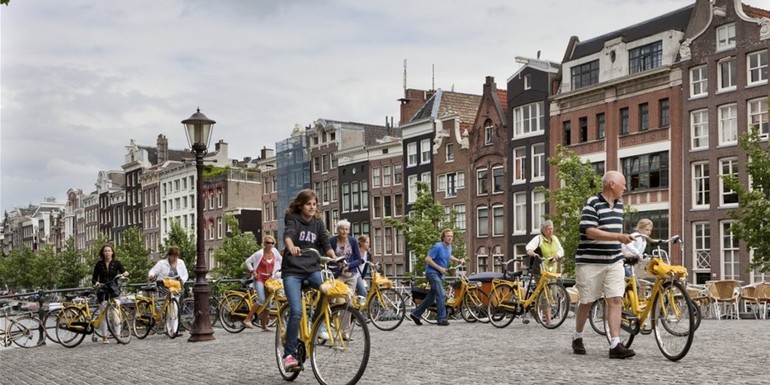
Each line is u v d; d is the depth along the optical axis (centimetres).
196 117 1667
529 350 1184
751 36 3938
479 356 1139
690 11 4322
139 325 1781
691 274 4150
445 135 5594
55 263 10219
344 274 1684
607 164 4581
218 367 1149
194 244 7569
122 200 10650
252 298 1884
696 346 1166
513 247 5119
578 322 1102
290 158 7181
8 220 17612
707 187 4119
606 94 4594
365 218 6275
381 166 6134
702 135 4150
